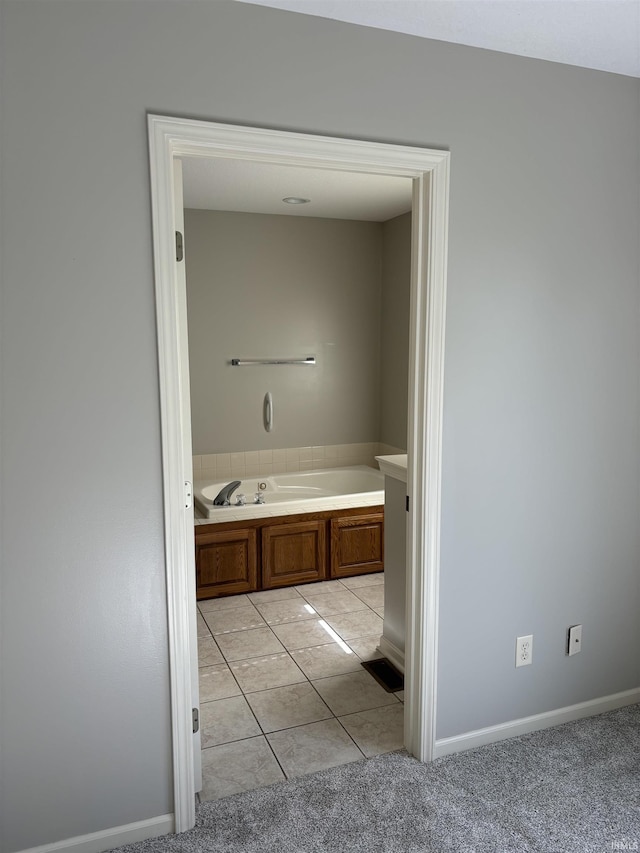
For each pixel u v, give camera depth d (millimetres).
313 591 4223
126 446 1910
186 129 1827
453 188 2188
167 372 1913
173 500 1969
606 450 2617
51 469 1843
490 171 2240
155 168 1815
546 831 2053
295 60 1927
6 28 1649
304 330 4996
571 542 2600
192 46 1815
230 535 4109
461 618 2428
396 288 4949
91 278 1814
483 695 2514
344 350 5137
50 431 1830
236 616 3828
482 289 2289
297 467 5102
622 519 2697
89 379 1849
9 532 1824
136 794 2047
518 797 2213
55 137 1728
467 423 2332
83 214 1783
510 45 2150
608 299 2527
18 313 1760
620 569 2727
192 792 2098
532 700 2615
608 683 2773
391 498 3180
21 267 1747
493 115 2217
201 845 2021
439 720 2443
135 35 1759
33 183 1727
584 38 2096
